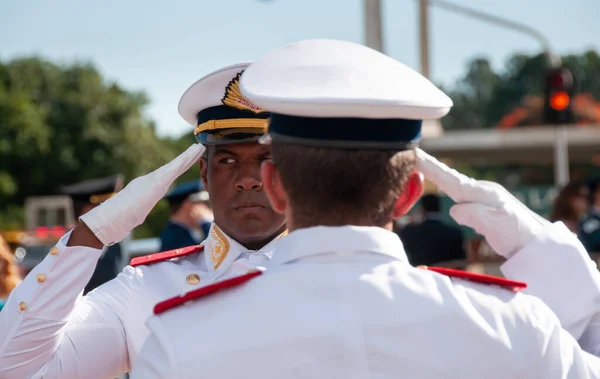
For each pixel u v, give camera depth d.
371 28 14.94
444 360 2.79
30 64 62.47
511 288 3.11
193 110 4.11
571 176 62.78
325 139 2.81
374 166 2.83
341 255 2.89
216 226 4.05
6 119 57.66
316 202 2.88
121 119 62.34
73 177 60.00
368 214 2.90
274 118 2.91
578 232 13.13
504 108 141.62
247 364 2.78
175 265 4.09
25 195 58.84
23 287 3.51
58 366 3.62
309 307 2.83
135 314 3.87
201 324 2.86
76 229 3.56
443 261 13.35
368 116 2.79
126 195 3.55
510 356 2.85
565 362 2.90
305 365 2.77
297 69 2.88
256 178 3.94
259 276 2.95
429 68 19.22
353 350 2.77
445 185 3.61
